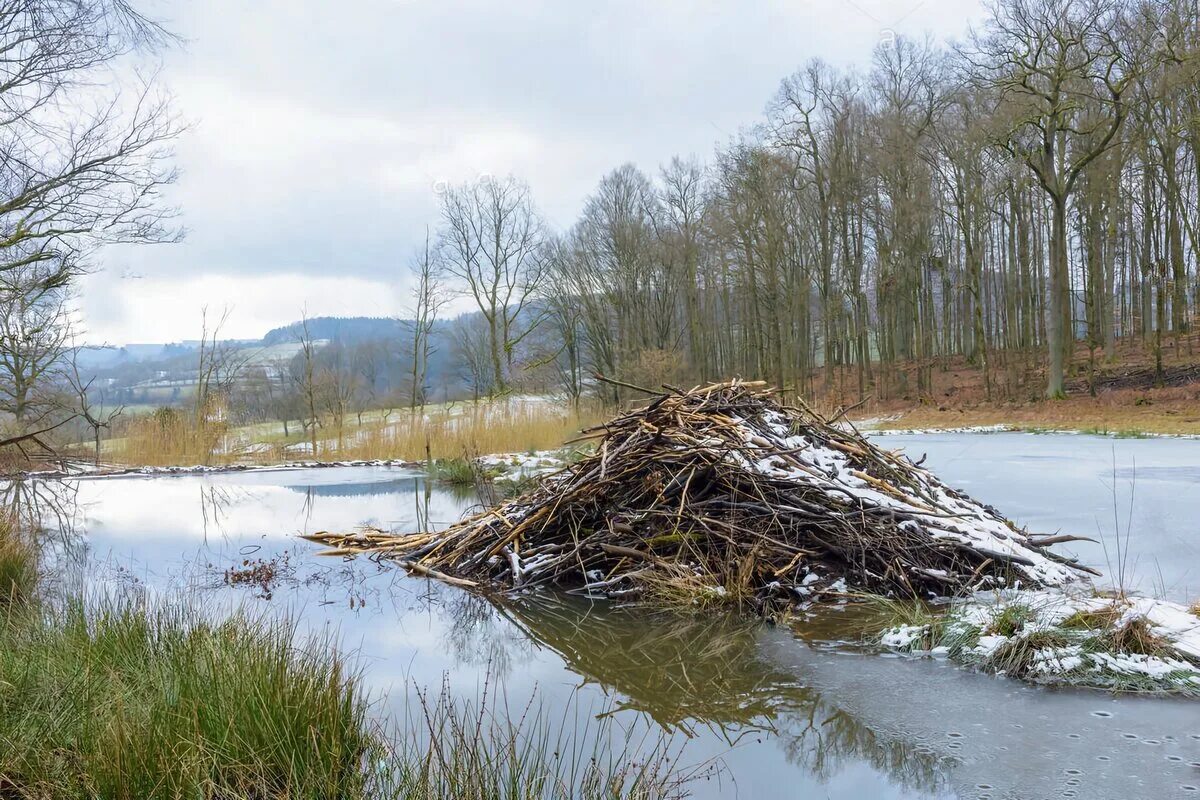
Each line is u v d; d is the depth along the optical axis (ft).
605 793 11.10
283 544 33.30
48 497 51.39
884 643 17.94
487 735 13.47
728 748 13.06
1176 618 17.03
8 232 49.24
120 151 49.88
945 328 147.13
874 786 11.48
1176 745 12.33
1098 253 121.29
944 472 46.75
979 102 111.86
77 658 14.92
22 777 11.37
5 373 75.00
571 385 160.35
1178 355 109.19
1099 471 44.96
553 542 27.14
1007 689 14.99
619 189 164.35
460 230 159.84
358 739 12.78
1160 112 105.09
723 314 187.73
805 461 27.27
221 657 14.16
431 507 42.96
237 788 11.05
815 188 147.84
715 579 22.71
